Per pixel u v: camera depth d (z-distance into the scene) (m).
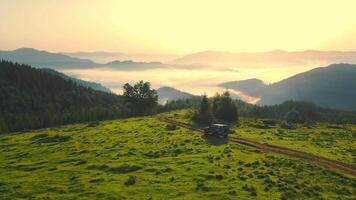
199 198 52.78
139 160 77.75
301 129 129.62
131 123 142.75
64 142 109.06
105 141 105.00
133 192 56.38
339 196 55.44
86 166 75.50
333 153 86.12
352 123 173.75
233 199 52.16
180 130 118.31
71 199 55.16
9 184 66.00
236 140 100.69
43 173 72.62
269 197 53.22
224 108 141.88
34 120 189.88
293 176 64.00
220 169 67.31
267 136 108.44
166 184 59.56
